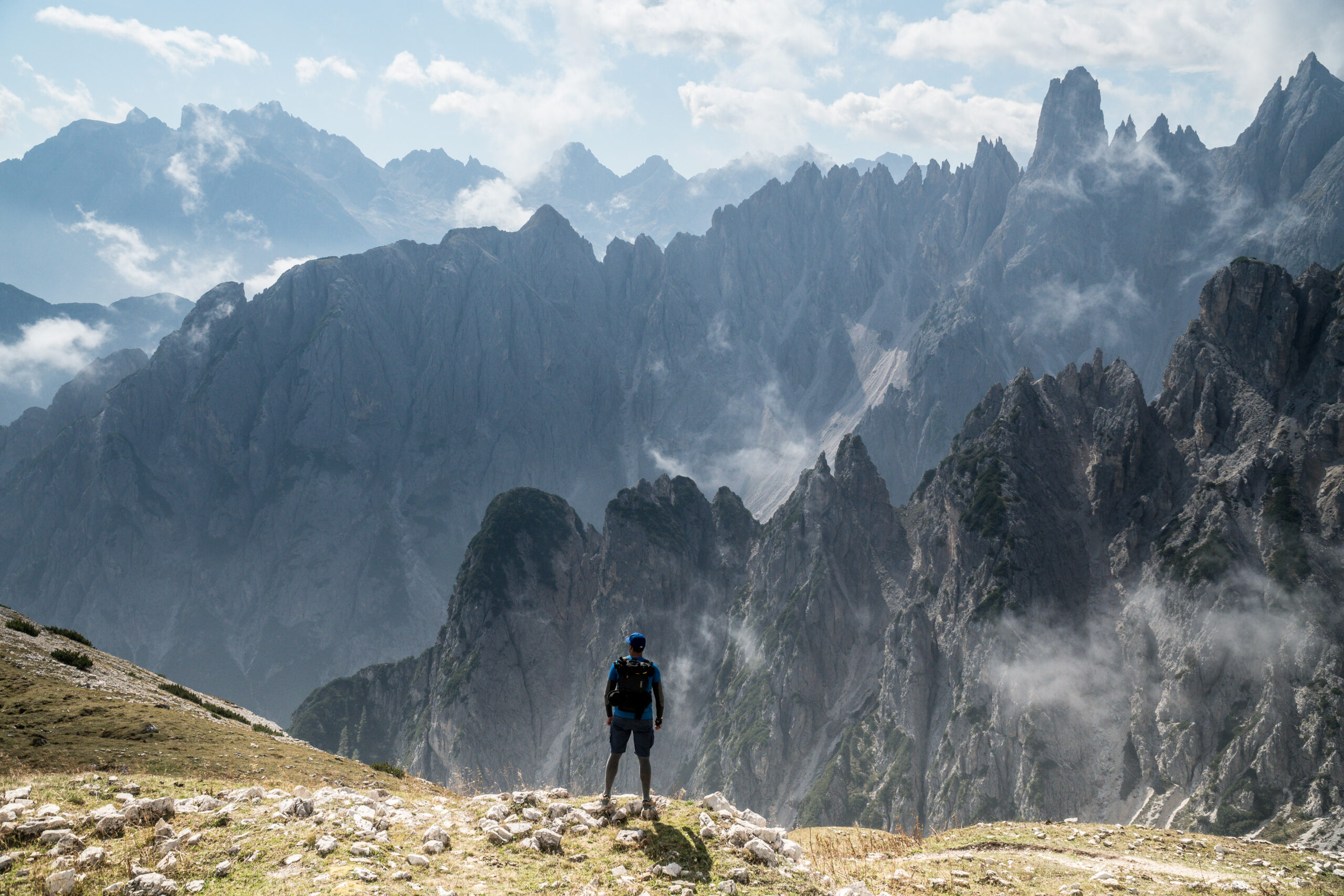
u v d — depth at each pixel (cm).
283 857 991
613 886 962
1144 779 10444
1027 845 2020
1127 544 12606
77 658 3105
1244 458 12112
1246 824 9044
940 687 13088
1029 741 11175
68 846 1034
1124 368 14550
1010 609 12331
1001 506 13400
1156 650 11262
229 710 3441
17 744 2058
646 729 1249
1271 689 9688
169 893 888
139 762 2058
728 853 1086
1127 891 1598
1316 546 10438
